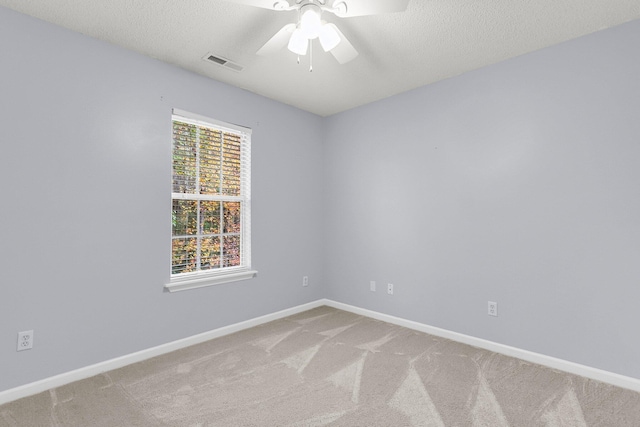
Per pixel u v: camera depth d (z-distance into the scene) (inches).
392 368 89.8
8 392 73.4
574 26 82.3
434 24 81.3
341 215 148.2
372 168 136.1
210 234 115.3
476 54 96.7
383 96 130.4
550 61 91.7
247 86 120.7
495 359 95.6
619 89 81.4
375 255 135.1
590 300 85.2
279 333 117.2
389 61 100.9
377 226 134.4
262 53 78.5
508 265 99.3
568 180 88.7
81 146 85.3
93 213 87.1
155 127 99.4
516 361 94.3
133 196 94.7
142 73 96.9
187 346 105.0
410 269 123.7
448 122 113.1
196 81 109.2
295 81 116.2
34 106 78.3
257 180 127.8
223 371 88.1
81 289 84.9
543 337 92.6
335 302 150.3
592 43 85.2
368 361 94.3
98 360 87.4
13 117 75.4
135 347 94.3
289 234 139.9
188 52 96.1
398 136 127.5
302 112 146.3
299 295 143.9
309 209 148.9
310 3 65.5
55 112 81.3
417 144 121.6
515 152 98.0
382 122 133.0
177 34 86.6
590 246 85.3
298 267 143.7
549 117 91.9
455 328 111.0
